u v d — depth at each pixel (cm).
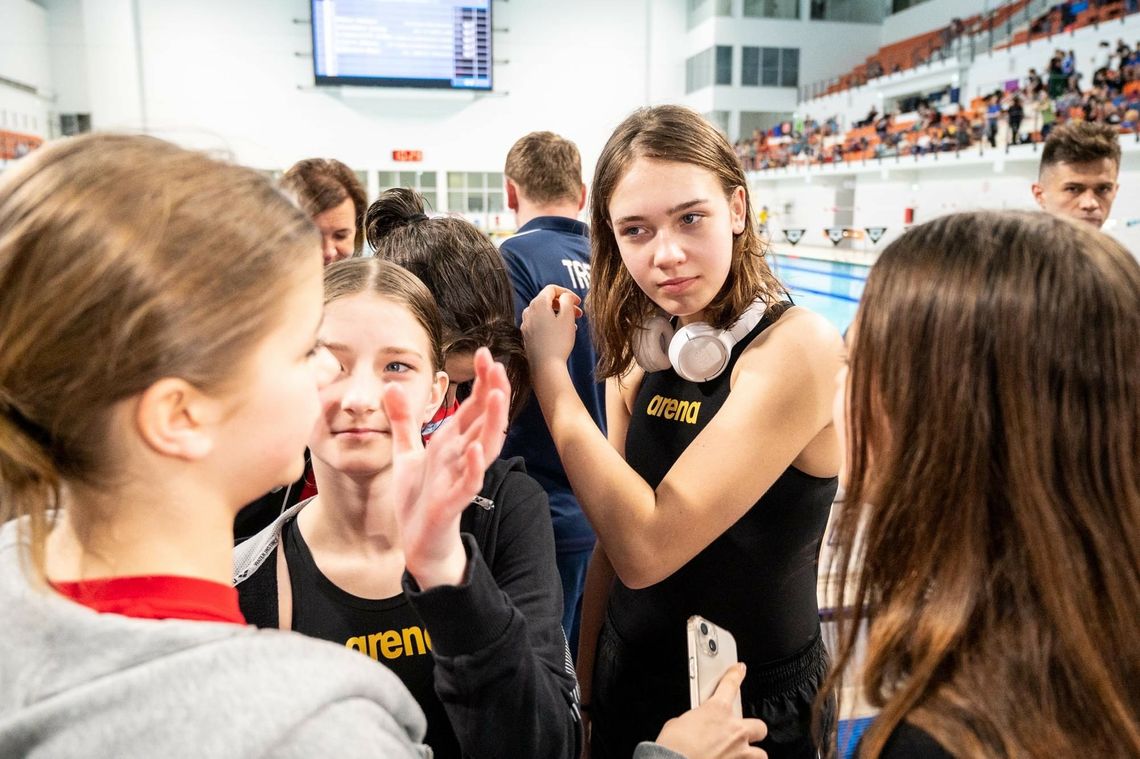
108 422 35
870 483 54
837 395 61
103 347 33
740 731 74
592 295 111
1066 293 44
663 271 88
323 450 67
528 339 102
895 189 784
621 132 91
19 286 33
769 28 844
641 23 774
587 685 123
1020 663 43
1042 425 44
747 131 905
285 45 714
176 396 35
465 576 53
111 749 31
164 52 666
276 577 72
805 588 101
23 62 577
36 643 34
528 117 786
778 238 912
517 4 748
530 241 173
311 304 42
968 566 46
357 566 70
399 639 69
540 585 75
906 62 1098
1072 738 41
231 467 39
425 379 72
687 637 98
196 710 31
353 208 208
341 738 33
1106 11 823
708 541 84
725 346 92
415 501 51
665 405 103
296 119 743
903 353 49
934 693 44
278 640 36
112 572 37
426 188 798
